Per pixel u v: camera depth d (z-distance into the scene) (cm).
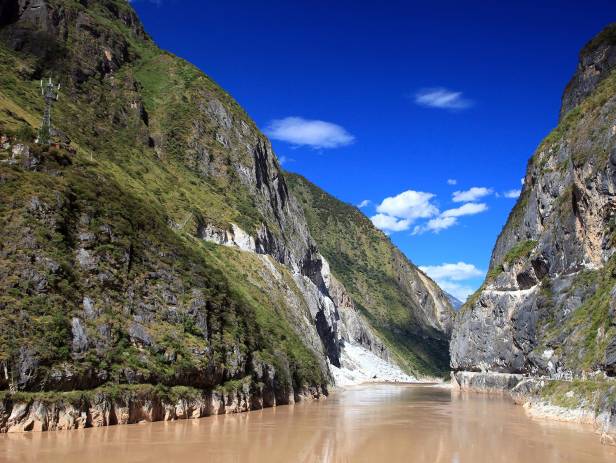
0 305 3566
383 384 12962
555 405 5347
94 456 2912
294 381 6994
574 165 7488
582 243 7375
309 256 14238
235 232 9825
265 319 7362
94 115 9438
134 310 4500
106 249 4584
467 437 4125
